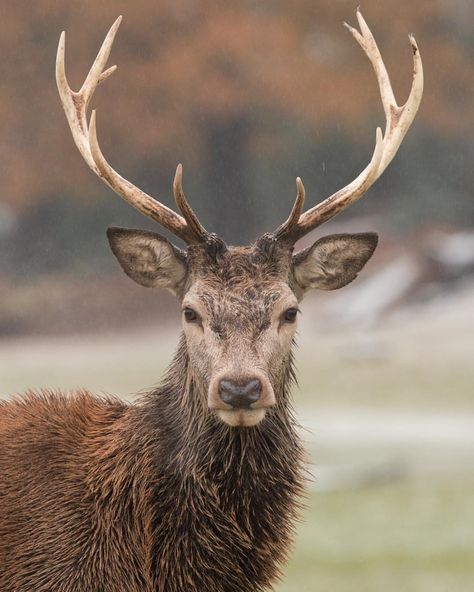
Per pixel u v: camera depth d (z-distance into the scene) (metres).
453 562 15.03
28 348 42.00
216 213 55.09
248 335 7.90
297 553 15.77
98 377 34.50
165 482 8.21
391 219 52.91
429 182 55.47
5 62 54.69
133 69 53.12
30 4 54.09
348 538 16.59
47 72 54.94
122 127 52.91
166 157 54.03
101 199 53.88
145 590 8.13
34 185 53.16
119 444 8.35
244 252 8.30
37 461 8.38
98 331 44.19
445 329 37.19
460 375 31.53
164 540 8.16
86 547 8.11
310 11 56.72
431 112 53.47
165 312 45.69
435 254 43.50
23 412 8.75
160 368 35.78
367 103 54.16
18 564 8.09
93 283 49.25
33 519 8.17
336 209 8.65
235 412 7.68
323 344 37.16
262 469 8.20
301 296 8.71
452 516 17.80
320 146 55.34
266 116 54.31
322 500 19.41
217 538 8.13
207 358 7.94
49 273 53.12
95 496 8.22
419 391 30.34
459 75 56.31
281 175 55.72
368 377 32.03
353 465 21.84
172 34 54.66
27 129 54.84
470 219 53.62
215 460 8.16
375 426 26.61
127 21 53.72
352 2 56.59
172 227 8.42
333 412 28.52
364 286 44.22
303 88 53.06
